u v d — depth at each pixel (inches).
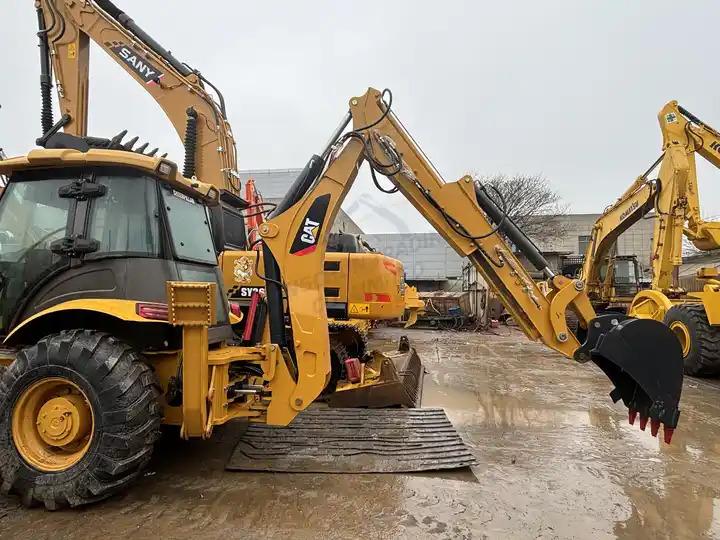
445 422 176.4
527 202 1100.5
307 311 141.3
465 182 155.6
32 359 113.2
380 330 669.3
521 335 590.2
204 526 105.0
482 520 110.5
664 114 333.4
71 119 263.3
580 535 105.0
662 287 339.3
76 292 122.1
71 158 124.1
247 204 253.8
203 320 115.7
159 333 127.3
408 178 153.7
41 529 102.6
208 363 121.0
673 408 132.6
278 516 110.1
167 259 127.7
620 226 406.0
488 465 144.6
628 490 128.4
